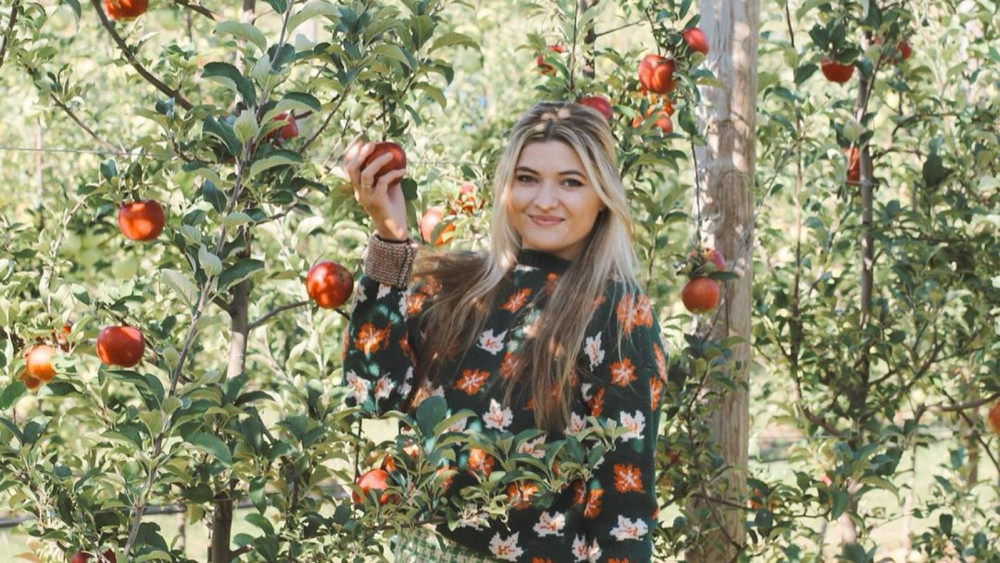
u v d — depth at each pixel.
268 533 1.94
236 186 1.73
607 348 1.80
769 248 3.92
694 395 2.76
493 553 1.85
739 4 2.96
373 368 1.96
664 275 2.85
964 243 3.29
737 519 2.96
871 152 3.50
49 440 2.50
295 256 2.54
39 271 2.55
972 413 3.83
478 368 1.88
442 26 5.40
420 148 3.24
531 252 1.92
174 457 1.92
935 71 3.54
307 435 1.92
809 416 3.45
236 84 1.73
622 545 1.76
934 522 5.04
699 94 2.70
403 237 1.93
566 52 2.85
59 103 2.37
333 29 1.91
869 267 3.42
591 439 1.80
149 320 2.40
